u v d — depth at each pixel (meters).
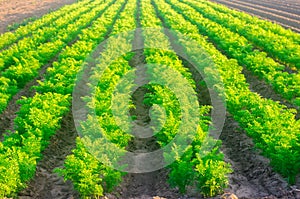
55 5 60.72
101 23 36.41
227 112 18.73
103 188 13.19
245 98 17.72
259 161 14.48
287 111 16.06
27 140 14.67
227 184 13.00
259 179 13.67
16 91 20.94
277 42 26.73
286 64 25.16
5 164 13.09
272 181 13.28
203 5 48.75
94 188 12.40
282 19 41.19
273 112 15.98
